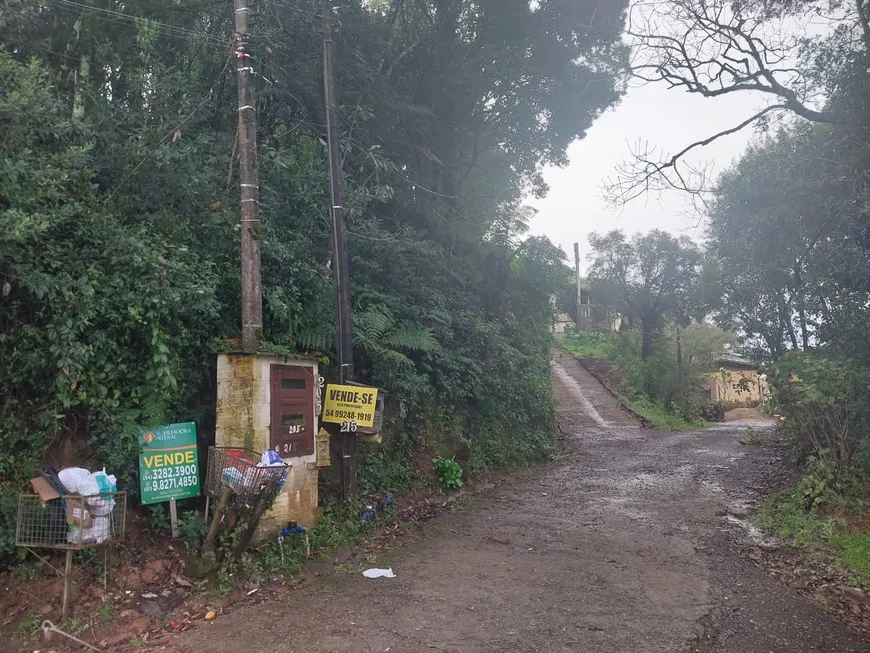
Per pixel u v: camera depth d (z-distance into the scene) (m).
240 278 7.50
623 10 14.34
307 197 9.35
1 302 5.61
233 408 6.39
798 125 11.64
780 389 11.04
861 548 7.27
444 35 14.40
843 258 10.25
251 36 7.38
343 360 8.25
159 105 8.26
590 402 26.81
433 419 11.36
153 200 7.47
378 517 8.24
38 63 6.37
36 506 4.96
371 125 12.60
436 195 14.37
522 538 7.91
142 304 6.06
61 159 6.01
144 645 4.71
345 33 11.70
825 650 5.11
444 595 5.81
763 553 7.65
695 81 10.42
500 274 16.67
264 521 6.51
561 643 4.85
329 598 5.68
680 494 10.95
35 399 5.72
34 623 4.85
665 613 5.51
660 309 36.78
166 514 6.22
